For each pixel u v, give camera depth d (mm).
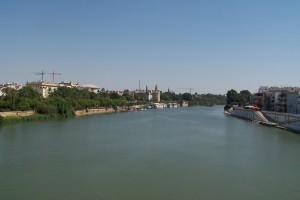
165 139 107312
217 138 111625
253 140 107688
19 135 108250
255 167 70438
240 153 84875
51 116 177000
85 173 63812
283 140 108188
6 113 154000
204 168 68938
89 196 51719
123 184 57531
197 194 53312
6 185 56344
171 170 67000
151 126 148750
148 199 50844
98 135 113625
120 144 95688
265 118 178375
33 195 51875
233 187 57000
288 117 153625
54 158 75750
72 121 164500
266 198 52219
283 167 70688
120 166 69438
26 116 158000
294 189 56438
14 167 67562
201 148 91375
